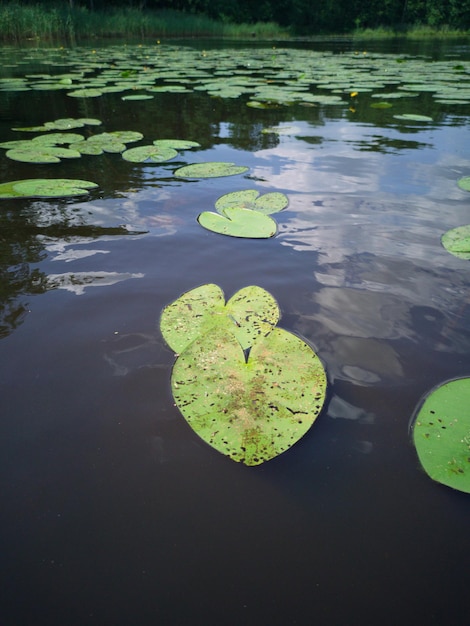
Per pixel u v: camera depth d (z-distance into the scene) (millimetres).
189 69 4480
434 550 446
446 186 1334
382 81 3701
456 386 616
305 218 1123
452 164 1531
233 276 873
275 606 400
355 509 483
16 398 608
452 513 481
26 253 936
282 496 495
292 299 808
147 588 411
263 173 1452
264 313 750
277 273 885
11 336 706
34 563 427
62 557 433
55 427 568
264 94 2938
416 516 478
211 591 410
